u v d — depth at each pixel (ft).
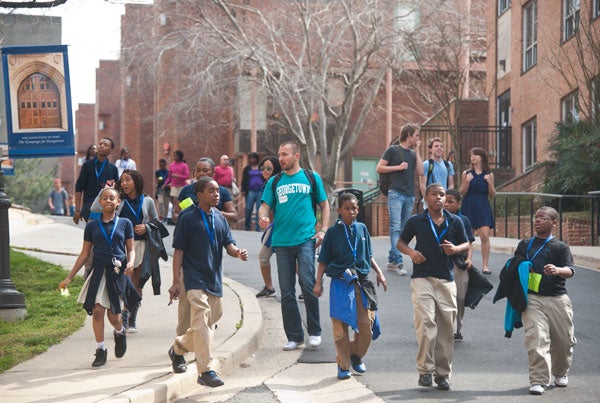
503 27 135.13
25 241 80.07
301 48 144.36
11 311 46.68
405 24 143.02
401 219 61.93
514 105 128.16
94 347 40.29
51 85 48.65
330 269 36.40
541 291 34.53
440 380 34.58
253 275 63.31
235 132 184.75
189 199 41.09
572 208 93.86
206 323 34.45
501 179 126.21
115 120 294.05
